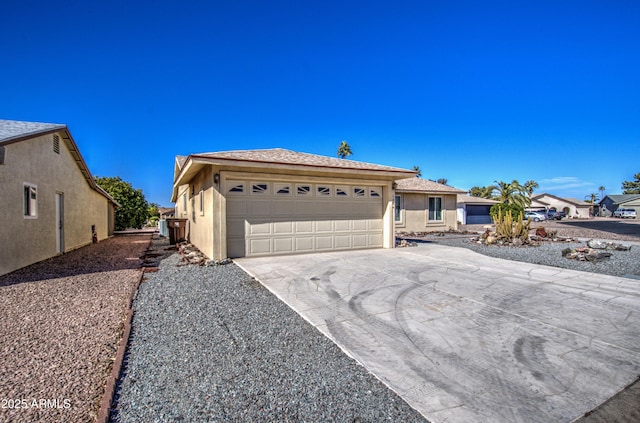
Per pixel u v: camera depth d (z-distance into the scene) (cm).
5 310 455
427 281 627
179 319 419
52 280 649
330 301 497
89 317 426
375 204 1115
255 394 250
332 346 338
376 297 519
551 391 254
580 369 289
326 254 970
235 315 435
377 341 351
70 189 1196
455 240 1454
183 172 1012
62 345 338
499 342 347
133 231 2641
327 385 263
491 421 218
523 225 1312
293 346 338
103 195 1717
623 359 308
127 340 348
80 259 961
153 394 248
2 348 330
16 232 775
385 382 268
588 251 945
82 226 1363
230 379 271
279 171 923
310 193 986
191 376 276
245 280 640
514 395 249
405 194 1892
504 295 530
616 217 4734
